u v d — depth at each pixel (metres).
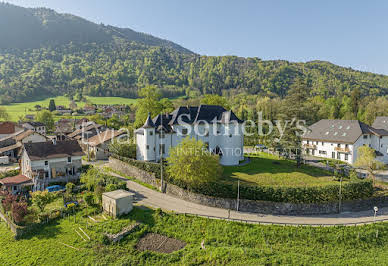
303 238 30.44
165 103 98.00
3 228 35.12
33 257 28.36
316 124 72.44
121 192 38.56
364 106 104.44
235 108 127.19
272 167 51.88
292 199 35.69
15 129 87.56
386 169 54.41
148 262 27.56
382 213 36.25
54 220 36.03
